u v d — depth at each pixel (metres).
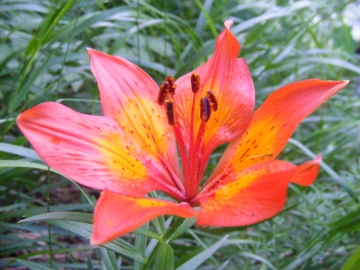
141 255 0.17
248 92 0.20
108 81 0.19
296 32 0.38
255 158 0.18
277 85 0.39
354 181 0.34
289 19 0.53
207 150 0.19
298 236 0.28
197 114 0.20
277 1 0.46
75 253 0.28
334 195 0.31
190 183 0.18
